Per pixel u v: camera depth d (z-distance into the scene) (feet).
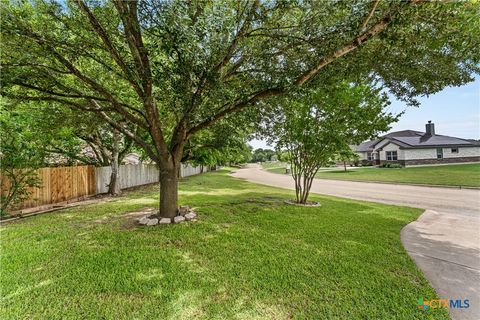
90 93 19.69
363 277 10.05
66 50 14.73
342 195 36.65
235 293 8.84
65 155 35.96
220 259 11.75
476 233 16.31
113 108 17.83
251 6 12.62
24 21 13.23
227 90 14.37
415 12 10.06
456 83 16.39
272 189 43.16
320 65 13.07
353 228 17.06
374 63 15.46
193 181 57.67
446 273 10.62
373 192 39.50
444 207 26.25
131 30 11.98
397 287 9.33
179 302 8.28
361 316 7.64
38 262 11.47
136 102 24.66
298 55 14.33
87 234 15.75
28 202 24.43
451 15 9.98
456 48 11.85
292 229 16.76
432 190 39.75
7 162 20.81
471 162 93.45
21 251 12.84
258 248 13.19
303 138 26.22
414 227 17.72
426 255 12.55
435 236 15.64
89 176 33.71
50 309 7.95
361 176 65.62
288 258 11.86
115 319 7.45
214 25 11.18
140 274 10.25
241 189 42.39
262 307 8.04
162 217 19.21
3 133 20.62
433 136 98.78
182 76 11.87
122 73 17.72
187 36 10.03
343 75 15.94
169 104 14.15
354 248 13.23
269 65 14.90
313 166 27.02
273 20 13.16
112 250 12.89
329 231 16.31
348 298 8.58
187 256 12.11
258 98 15.78
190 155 30.48
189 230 16.42
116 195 35.68
